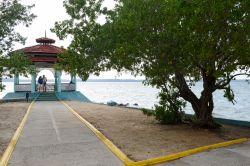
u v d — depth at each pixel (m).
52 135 13.25
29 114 20.83
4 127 15.45
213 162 9.20
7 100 32.59
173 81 15.61
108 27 14.37
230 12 10.90
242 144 11.77
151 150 10.66
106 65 15.98
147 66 13.84
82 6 15.58
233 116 33.38
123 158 9.45
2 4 23.89
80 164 8.95
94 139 12.43
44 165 8.87
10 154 10.02
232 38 11.64
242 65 13.50
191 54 12.61
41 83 38.84
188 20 11.47
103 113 22.17
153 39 12.71
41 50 36.50
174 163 9.18
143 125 16.50
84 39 15.46
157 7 12.33
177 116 16.84
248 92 100.31
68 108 25.20
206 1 10.77
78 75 16.25
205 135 13.55
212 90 15.02
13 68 24.91
